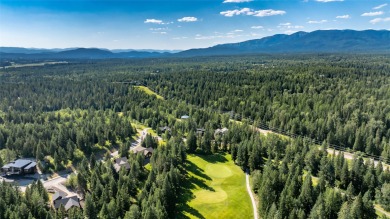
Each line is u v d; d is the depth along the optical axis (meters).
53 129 145.50
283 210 74.38
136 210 72.06
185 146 119.56
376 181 90.62
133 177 92.69
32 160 121.56
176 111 185.62
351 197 81.38
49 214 72.88
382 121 149.88
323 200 76.06
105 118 171.25
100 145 137.12
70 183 100.31
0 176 111.00
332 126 145.50
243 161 109.12
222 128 156.12
